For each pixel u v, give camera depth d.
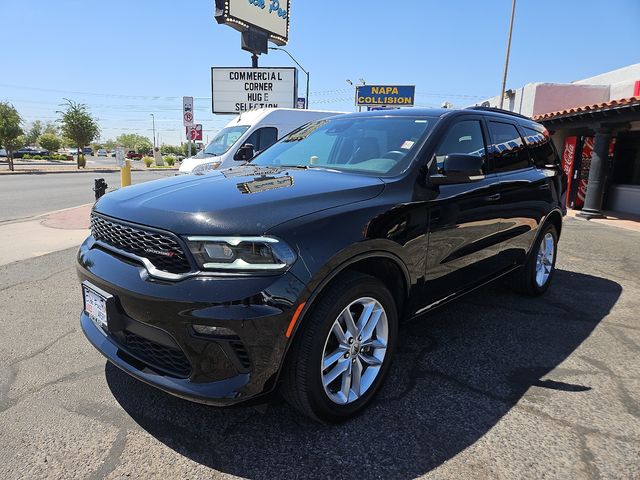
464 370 3.12
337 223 2.30
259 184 2.65
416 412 2.61
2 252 6.20
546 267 4.77
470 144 3.47
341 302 2.29
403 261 2.68
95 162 66.00
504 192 3.68
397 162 2.98
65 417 2.50
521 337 3.69
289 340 2.13
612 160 12.50
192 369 2.09
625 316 4.21
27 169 33.69
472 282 3.53
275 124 11.31
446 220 3.00
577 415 2.62
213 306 2.01
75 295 4.45
